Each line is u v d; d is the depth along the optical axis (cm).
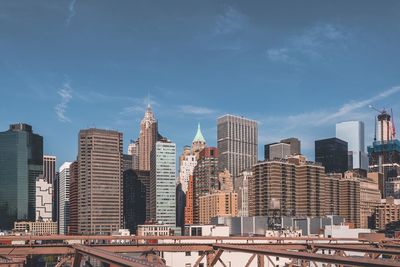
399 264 3297
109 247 5888
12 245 5544
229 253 10738
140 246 6044
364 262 3544
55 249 5694
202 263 10244
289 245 6216
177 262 10144
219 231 15288
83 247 5194
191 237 6912
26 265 8850
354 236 19775
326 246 6069
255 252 4903
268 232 19800
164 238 6656
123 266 3341
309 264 8294
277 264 11050
